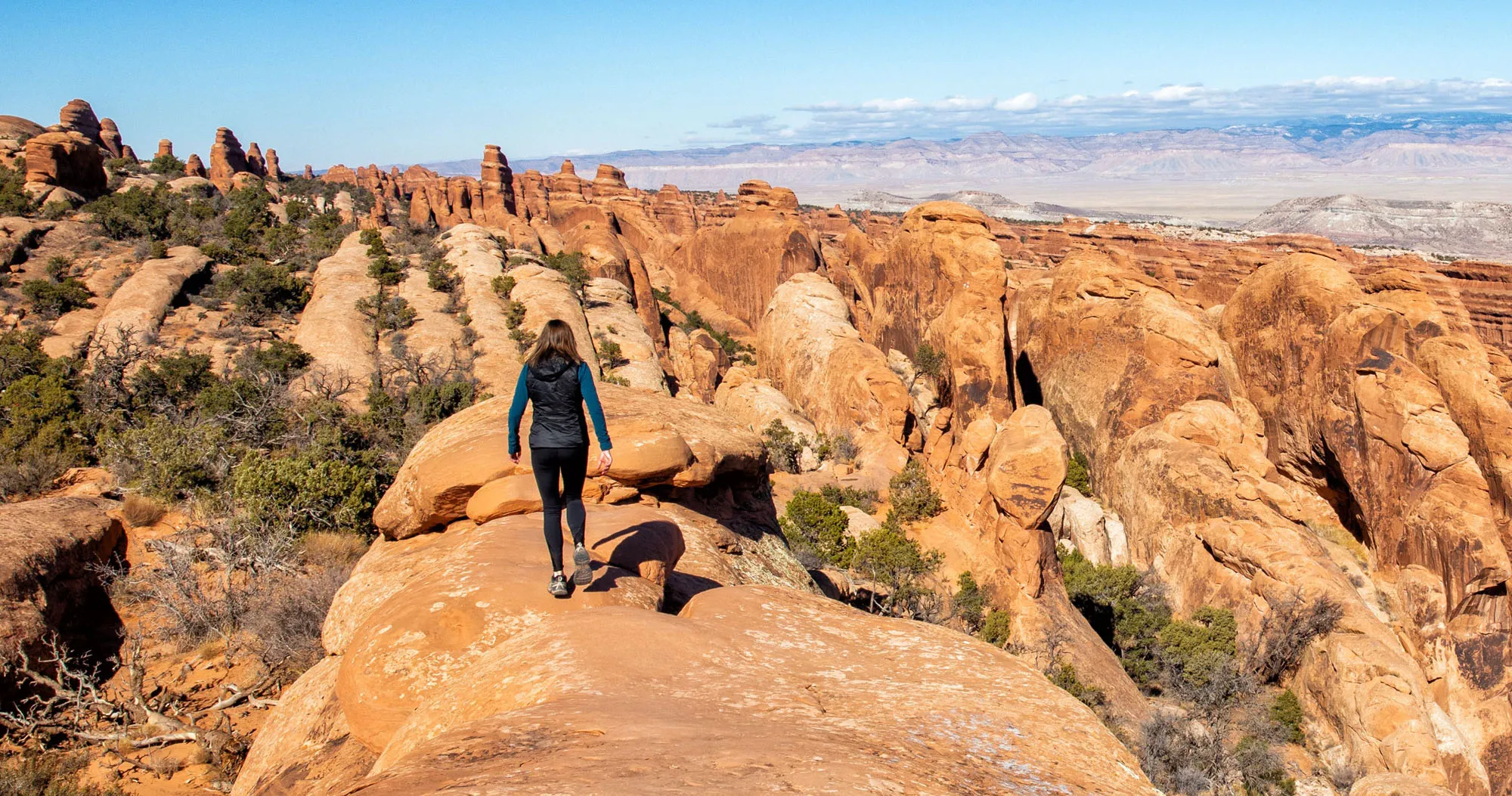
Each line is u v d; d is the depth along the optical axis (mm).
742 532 13039
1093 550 55938
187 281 80938
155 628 19078
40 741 14727
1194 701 39500
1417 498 49406
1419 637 46469
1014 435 44219
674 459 11070
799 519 40844
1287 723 38531
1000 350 73875
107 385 47750
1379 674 37188
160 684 16641
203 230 100125
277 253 98625
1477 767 37062
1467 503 46938
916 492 49250
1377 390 52531
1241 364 68188
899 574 38062
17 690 15898
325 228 112688
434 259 93438
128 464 29062
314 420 41031
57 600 18453
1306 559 44719
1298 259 63375
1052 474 41531
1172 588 51406
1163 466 55188
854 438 69625
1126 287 68625
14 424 36594
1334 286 60062
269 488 23672
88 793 12891
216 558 21281
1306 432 60219
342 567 20969
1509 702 44250
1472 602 45812
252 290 77375
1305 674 40156
